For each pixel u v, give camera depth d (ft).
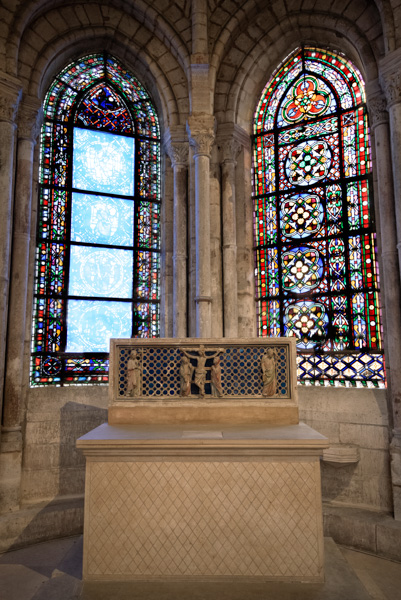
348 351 18.16
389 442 16.16
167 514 10.16
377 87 17.44
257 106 22.21
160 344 12.64
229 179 20.95
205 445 10.14
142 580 10.01
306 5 19.60
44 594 10.52
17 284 17.44
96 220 20.70
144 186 22.00
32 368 18.49
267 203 21.33
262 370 12.48
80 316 19.77
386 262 16.44
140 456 10.28
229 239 20.62
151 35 21.06
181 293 20.40
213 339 12.67
